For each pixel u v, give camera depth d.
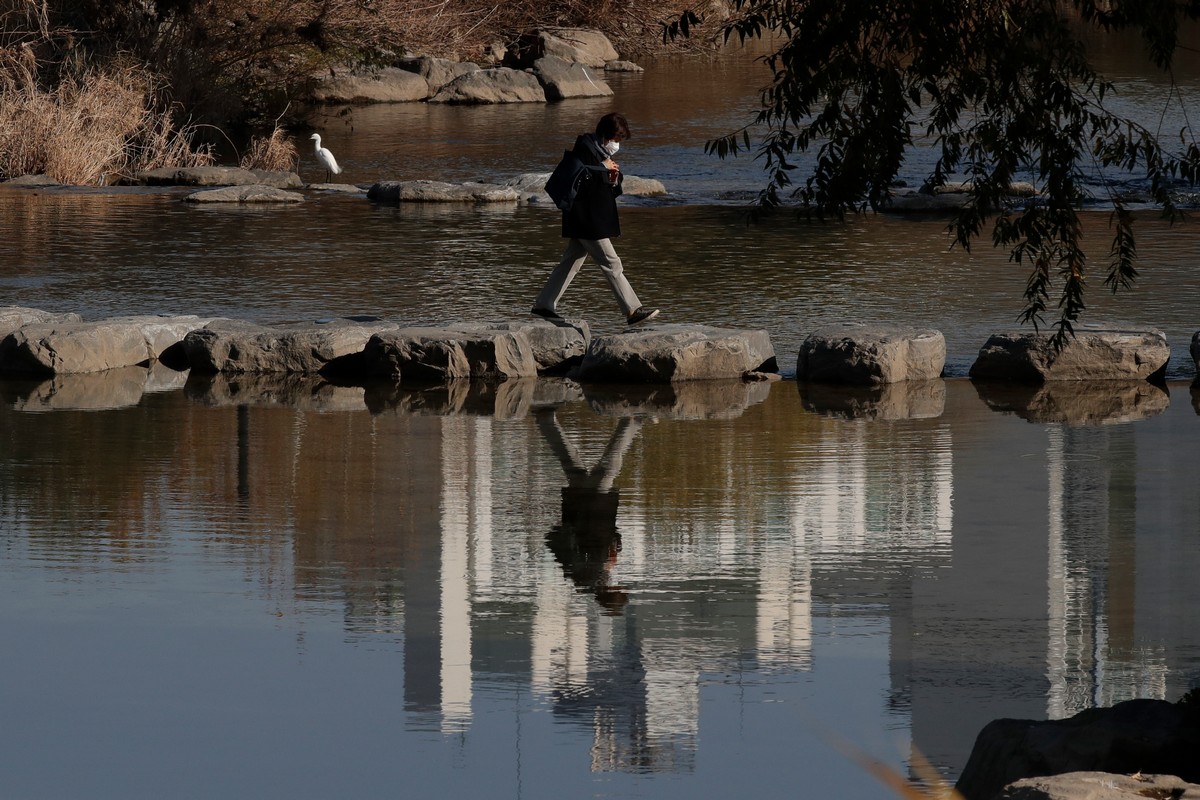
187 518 15.70
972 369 23.22
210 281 29.91
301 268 31.52
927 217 39.78
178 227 37.72
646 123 65.88
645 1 98.75
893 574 13.91
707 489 16.86
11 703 11.13
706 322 26.19
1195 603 13.03
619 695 11.21
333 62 78.00
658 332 23.52
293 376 23.39
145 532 15.20
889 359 22.61
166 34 60.62
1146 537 14.89
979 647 12.05
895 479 17.19
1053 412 20.62
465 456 18.36
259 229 37.44
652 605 13.13
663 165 51.97
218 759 10.22
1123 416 20.33
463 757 10.23
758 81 86.25
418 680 11.55
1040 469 17.55
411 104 76.88
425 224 38.47
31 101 48.88
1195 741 8.17
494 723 10.77
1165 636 12.25
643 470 17.70
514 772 10.01
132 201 43.22
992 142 11.62
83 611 12.99
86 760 10.22
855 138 11.68
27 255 33.09
